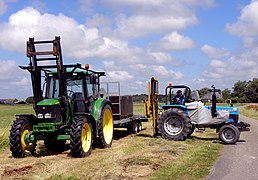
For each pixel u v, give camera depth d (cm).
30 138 1001
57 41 985
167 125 1344
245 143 1259
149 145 1168
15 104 10450
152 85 1442
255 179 714
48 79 1081
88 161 890
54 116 992
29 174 751
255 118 2995
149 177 709
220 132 1250
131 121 1473
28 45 996
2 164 880
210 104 1453
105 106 1177
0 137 1266
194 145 1181
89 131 1023
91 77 1139
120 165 823
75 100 1093
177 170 771
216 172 772
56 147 1141
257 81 9631
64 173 748
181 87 1434
